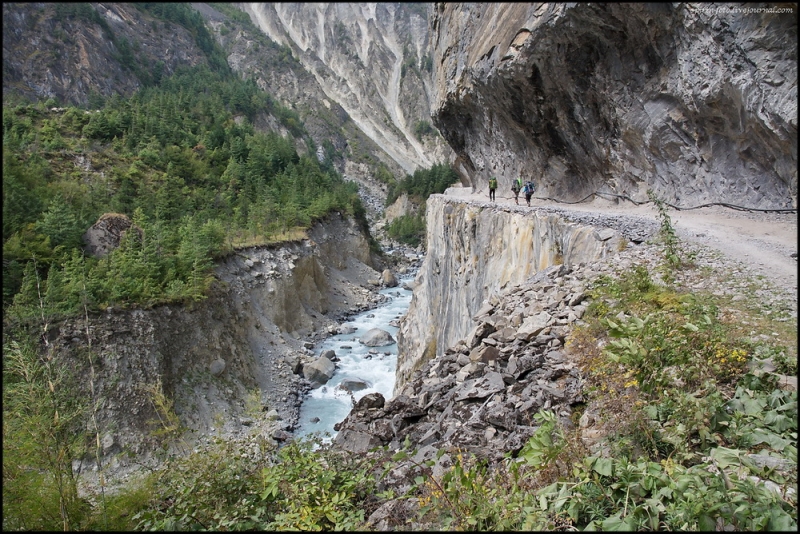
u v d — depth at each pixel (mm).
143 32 151250
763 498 4223
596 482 4684
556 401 6773
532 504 4719
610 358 6316
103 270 26812
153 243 30656
